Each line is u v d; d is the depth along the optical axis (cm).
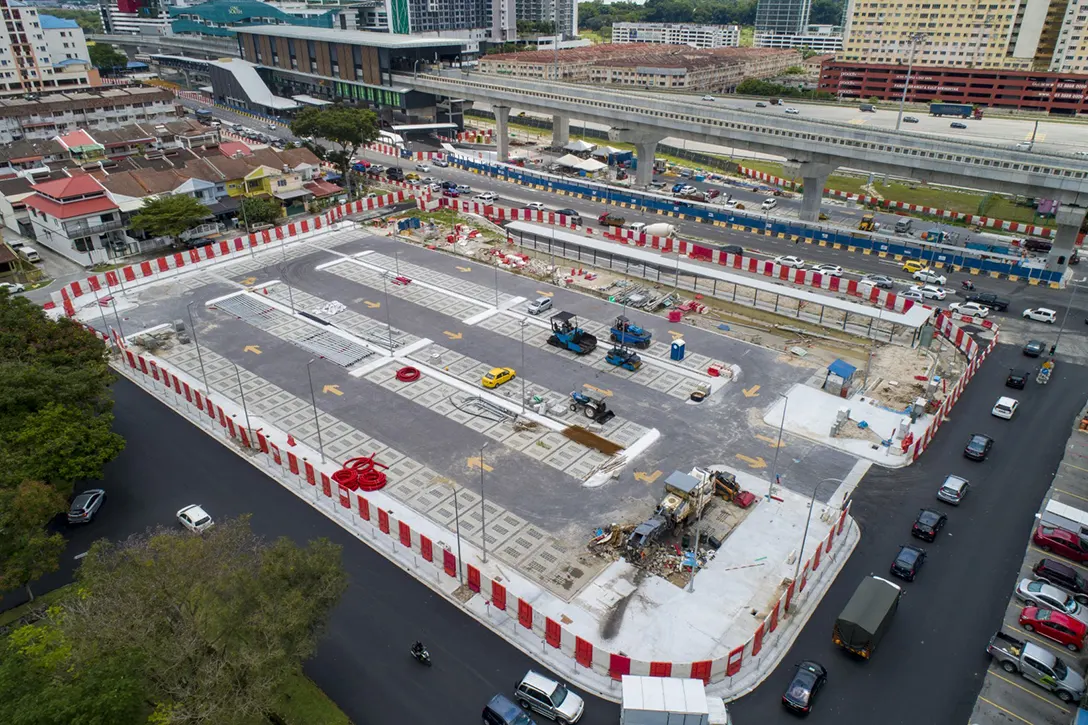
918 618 5244
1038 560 5766
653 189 16625
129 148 17000
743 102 16762
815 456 7044
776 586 5500
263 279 11219
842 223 14275
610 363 8769
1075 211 11062
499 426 7538
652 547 5850
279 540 4747
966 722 4481
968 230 13812
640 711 4128
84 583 4431
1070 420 7656
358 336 9419
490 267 11762
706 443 7238
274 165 14488
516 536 6012
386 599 5403
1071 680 4597
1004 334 9600
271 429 7475
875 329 9662
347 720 4453
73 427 5941
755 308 10331
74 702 3275
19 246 12425
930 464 6950
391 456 7050
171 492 6575
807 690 4528
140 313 10044
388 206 14650
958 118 15050
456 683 4747
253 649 3900
